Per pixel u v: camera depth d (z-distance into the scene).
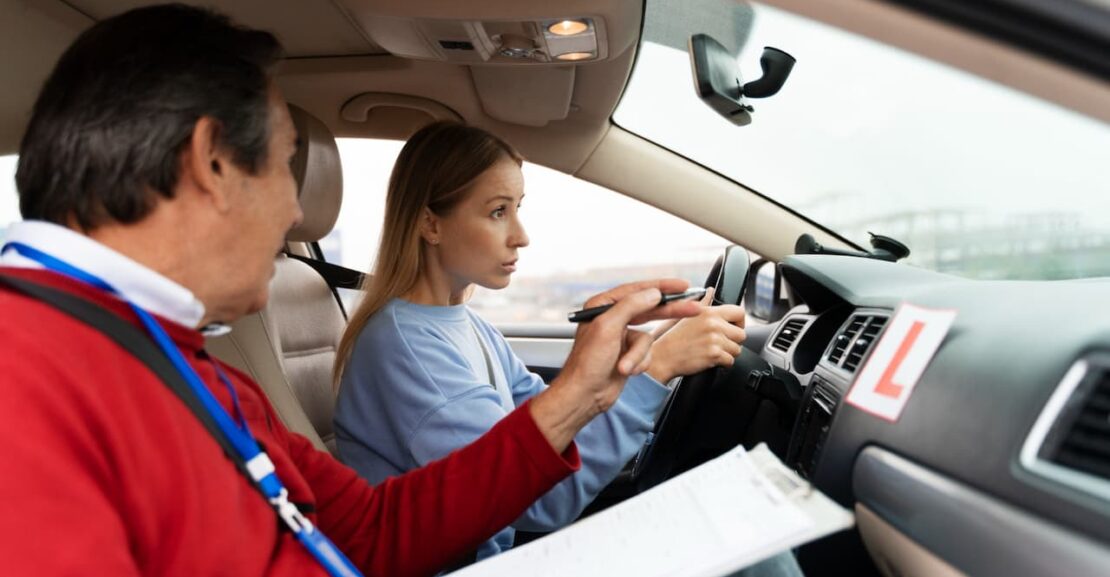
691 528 0.80
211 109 0.69
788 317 1.92
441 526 1.03
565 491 1.22
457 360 1.38
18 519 0.50
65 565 0.51
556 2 1.23
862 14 0.49
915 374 0.83
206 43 0.70
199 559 0.63
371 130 1.99
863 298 1.43
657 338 1.33
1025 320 0.85
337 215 1.67
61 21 1.39
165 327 0.69
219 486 0.67
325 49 1.69
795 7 0.51
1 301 0.61
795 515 0.75
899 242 1.79
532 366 2.44
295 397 1.51
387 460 1.38
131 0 1.39
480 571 0.85
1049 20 0.45
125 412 0.61
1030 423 0.70
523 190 1.45
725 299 1.67
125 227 0.68
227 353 1.41
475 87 1.78
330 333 1.82
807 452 1.28
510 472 1.03
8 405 0.54
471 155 1.39
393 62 1.71
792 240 2.13
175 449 0.64
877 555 0.96
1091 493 0.62
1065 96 0.47
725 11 1.74
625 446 1.24
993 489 0.72
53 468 0.53
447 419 1.30
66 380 0.57
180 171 0.68
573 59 1.47
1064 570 0.62
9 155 1.39
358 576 0.78
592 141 2.03
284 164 0.77
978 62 0.48
